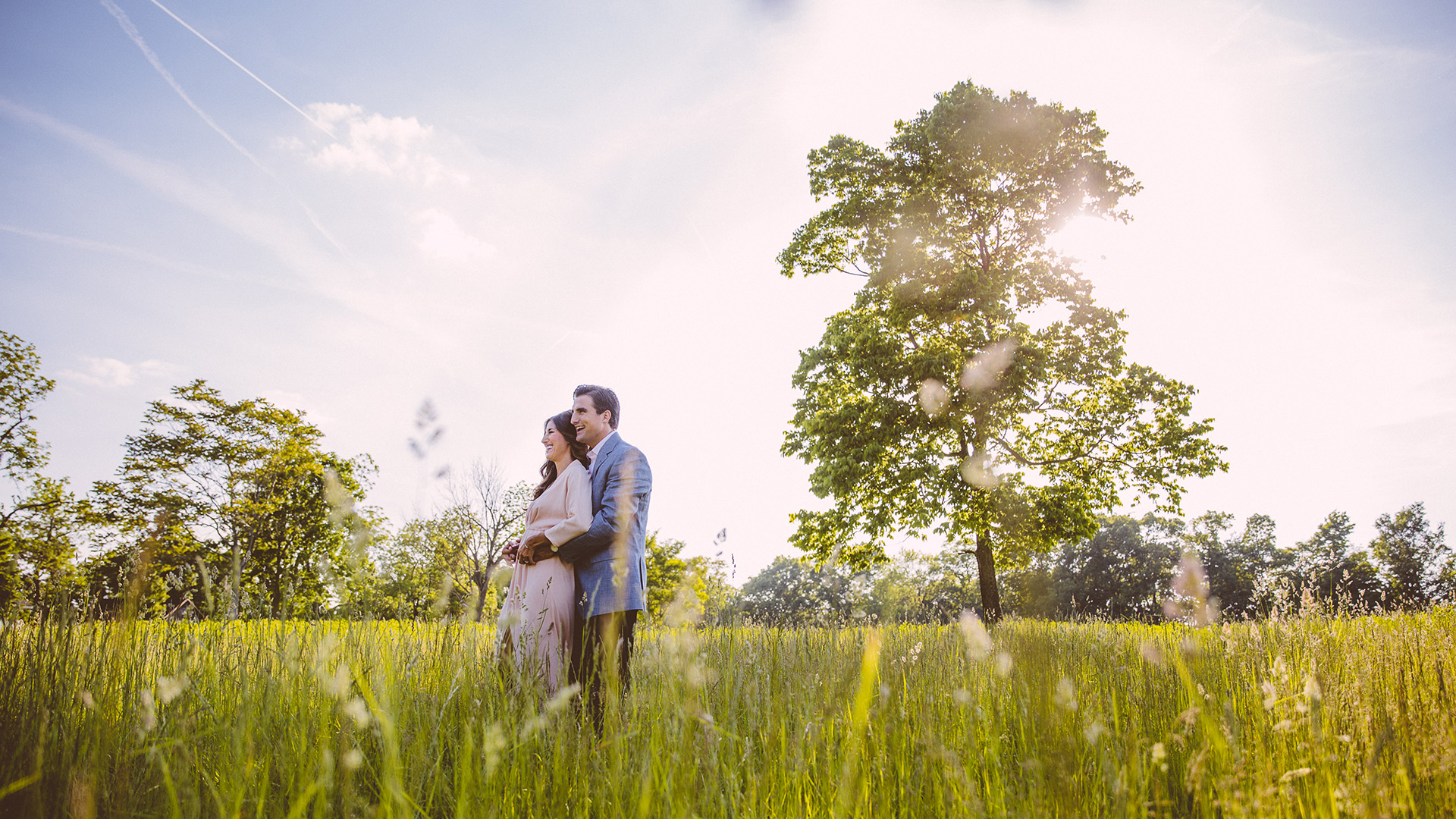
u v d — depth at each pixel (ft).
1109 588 160.66
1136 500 63.57
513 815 5.41
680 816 4.50
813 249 69.82
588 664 8.74
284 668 6.57
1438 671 8.93
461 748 5.70
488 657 8.00
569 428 10.94
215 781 5.15
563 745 6.08
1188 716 5.73
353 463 85.35
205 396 94.58
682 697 6.07
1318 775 5.61
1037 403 64.49
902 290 61.72
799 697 7.25
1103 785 5.47
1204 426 61.52
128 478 83.35
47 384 72.69
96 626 6.75
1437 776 5.79
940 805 5.66
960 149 63.31
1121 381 64.85
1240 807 5.05
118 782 5.06
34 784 4.75
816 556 61.52
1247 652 10.84
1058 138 63.87
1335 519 174.70
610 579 9.41
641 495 9.87
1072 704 6.05
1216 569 145.59
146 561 6.79
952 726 7.36
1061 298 64.80
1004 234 67.26
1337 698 7.32
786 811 5.53
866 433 61.31
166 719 6.12
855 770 5.35
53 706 6.08
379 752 5.88
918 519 56.90
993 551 61.00
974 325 60.85
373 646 6.64
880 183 67.82
